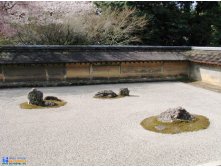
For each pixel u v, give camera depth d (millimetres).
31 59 12578
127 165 5289
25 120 7992
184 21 20344
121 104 9617
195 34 21062
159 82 14234
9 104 9703
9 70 12625
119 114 8453
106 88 12578
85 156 5680
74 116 8312
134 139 6484
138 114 8414
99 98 10500
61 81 13336
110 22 17562
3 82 12641
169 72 14797
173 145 6117
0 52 12695
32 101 9484
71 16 17297
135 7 19000
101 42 17562
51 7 18312
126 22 18578
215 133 6758
